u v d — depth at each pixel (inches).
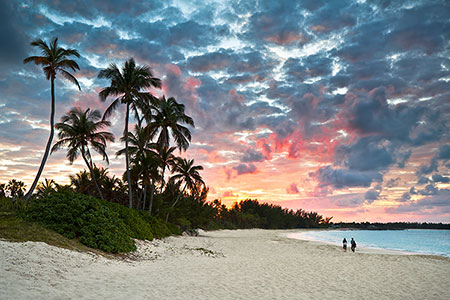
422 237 3535.9
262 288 426.0
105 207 678.5
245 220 4653.1
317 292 422.9
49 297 276.8
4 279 296.4
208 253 837.8
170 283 414.6
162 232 1165.7
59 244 491.5
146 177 1387.8
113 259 537.3
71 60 1089.4
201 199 2278.5
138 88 1316.4
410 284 518.6
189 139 1609.3
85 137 1306.6
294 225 6796.3
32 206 613.9
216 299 350.9
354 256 965.2
